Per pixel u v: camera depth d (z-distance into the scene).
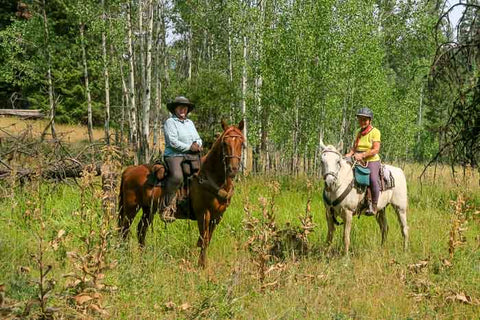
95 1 22.52
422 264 7.80
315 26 19.12
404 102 26.20
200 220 7.99
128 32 20.11
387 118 26.36
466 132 7.54
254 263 7.04
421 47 23.62
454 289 6.90
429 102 7.95
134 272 6.66
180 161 8.21
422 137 27.11
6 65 25.30
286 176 17.22
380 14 24.67
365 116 9.23
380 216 9.78
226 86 24.69
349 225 8.82
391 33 24.48
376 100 23.50
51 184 11.52
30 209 9.04
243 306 6.19
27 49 26.97
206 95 24.52
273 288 6.78
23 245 7.52
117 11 22.12
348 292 6.88
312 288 6.71
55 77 31.92
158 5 21.50
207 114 25.17
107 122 22.56
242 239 8.85
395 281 7.27
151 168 8.59
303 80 18.91
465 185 11.60
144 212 8.76
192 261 8.04
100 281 5.56
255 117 20.91
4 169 11.46
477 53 7.32
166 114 31.64
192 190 8.03
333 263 7.98
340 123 23.67
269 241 7.22
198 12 26.72
